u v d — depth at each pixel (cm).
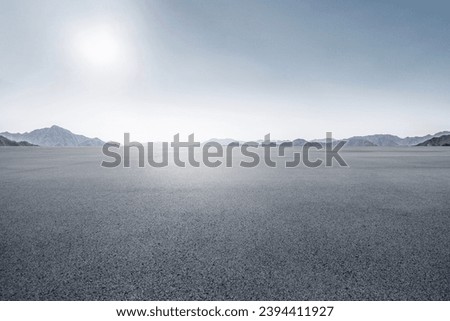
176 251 273
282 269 234
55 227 349
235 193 580
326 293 200
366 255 262
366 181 755
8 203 481
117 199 518
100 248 281
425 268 235
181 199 519
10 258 257
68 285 211
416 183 714
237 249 278
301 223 365
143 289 206
